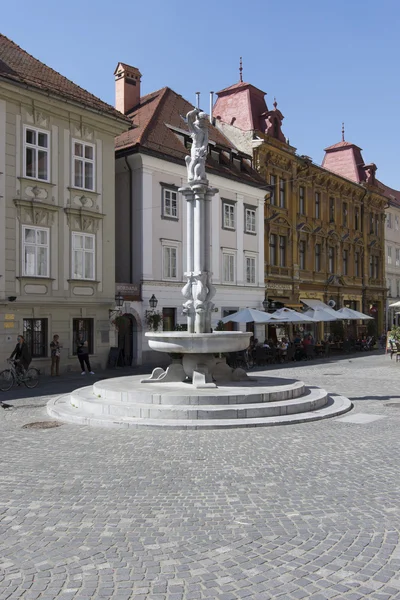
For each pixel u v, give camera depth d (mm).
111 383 14258
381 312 53406
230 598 4320
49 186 22656
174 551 5195
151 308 27375
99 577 4676
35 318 22078
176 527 5797
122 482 7387
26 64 23594
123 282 28188
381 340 45625
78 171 23969
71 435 10367
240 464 8258
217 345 13445
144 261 27484
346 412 12898
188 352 13531
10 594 4398
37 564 4941
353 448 9258
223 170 32688
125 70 33062
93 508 6391
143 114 31406
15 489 7121
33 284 21953
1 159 20938
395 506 6418
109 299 25047
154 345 13984
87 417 11625
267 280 36531
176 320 29266
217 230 32281
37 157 22250
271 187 37125
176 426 10812
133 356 26953
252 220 35156
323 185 43375
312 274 41594
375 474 7719
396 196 60688
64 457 8727
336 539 5453
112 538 5512
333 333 39281
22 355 18266
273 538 5488
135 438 10047
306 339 31938
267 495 6816
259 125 38156
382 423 11492
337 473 7770
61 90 23109
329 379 20516
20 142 21641
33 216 21953
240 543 5371
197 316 14641
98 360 24547
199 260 14719
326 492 6926
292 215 39188
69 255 23391
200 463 8320
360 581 4582
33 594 4395
